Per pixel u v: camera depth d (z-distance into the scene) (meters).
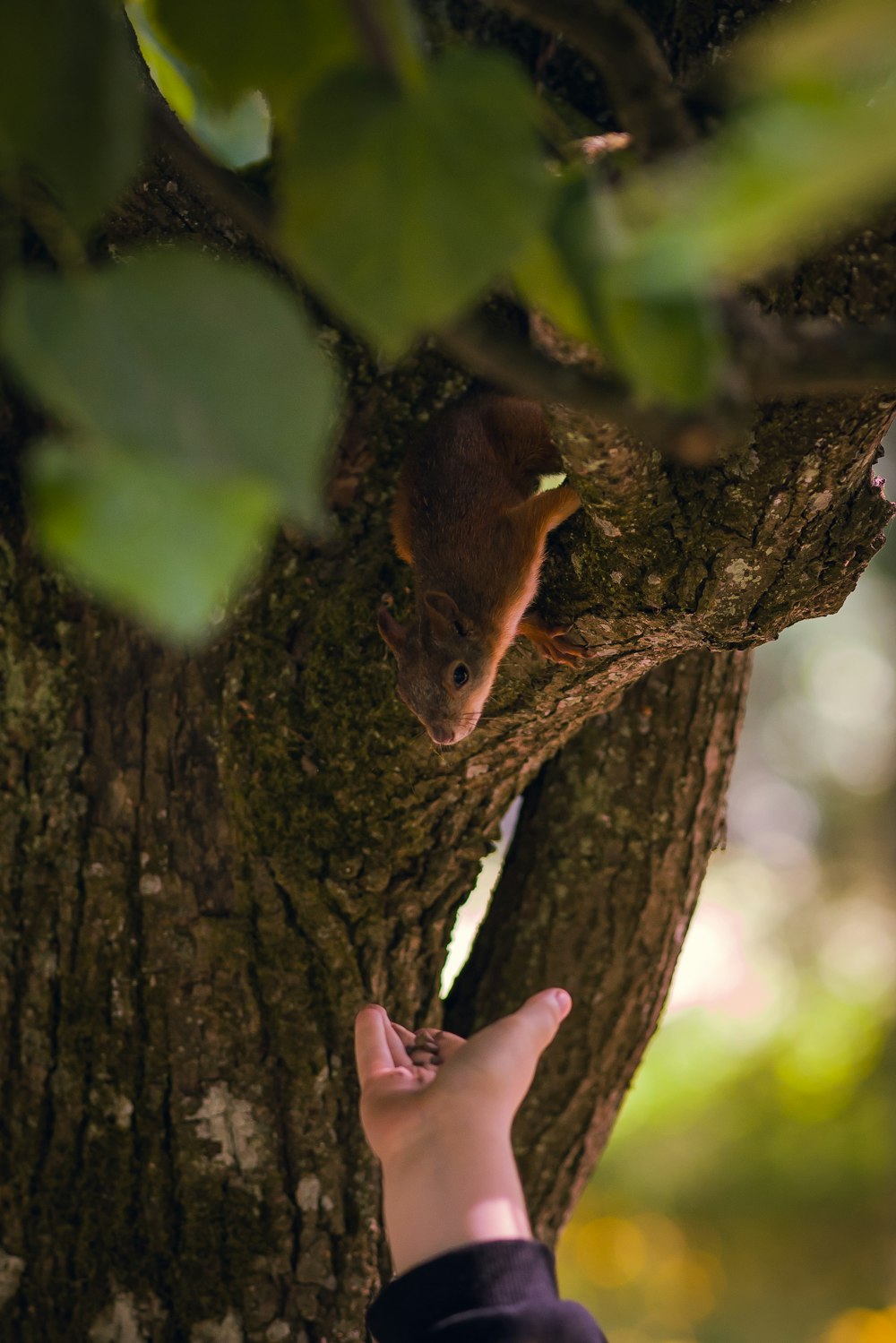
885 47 0.64
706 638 1.23
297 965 1.34
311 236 0.78
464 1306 1.07
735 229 0.64
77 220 0.90
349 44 0.90
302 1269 1.34
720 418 0.89
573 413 1.11
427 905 1.36
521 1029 1.17
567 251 0.78
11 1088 1.33
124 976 1.33
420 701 1.28
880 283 1.09
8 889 1.33
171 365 0.71
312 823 1.32
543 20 0.87
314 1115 1.34
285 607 1.33
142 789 1.32
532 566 1.37
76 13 0.83
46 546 0.69
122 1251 1.33
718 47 1.21
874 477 1.20
